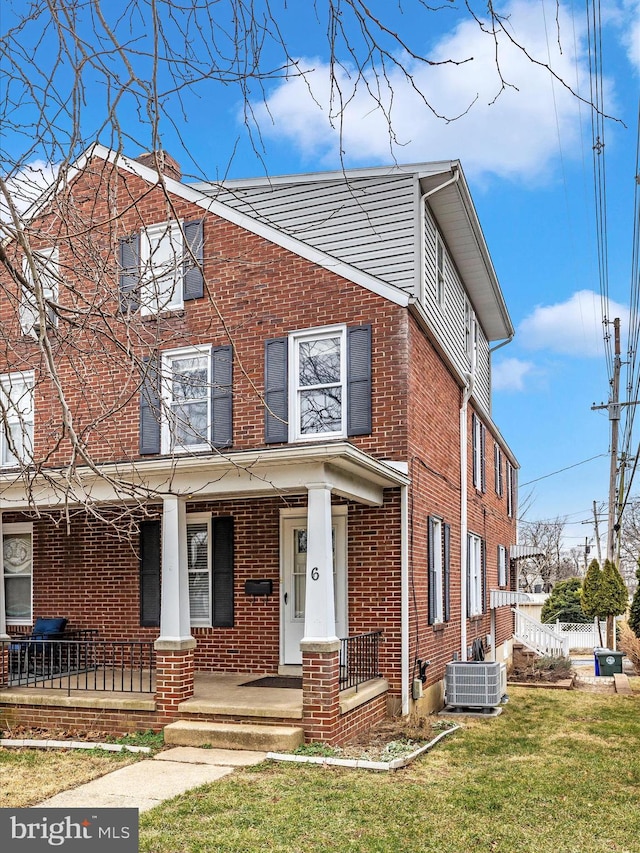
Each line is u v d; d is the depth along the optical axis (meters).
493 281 18.97
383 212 14.14
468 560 17.83
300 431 13.09
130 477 10.82
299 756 9.20
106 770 8.81
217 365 13.66
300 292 13.38
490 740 11.05
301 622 12.90
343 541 12.41
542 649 22.17
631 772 9.25
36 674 12.62
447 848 6.59
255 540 13.26
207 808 7.38
